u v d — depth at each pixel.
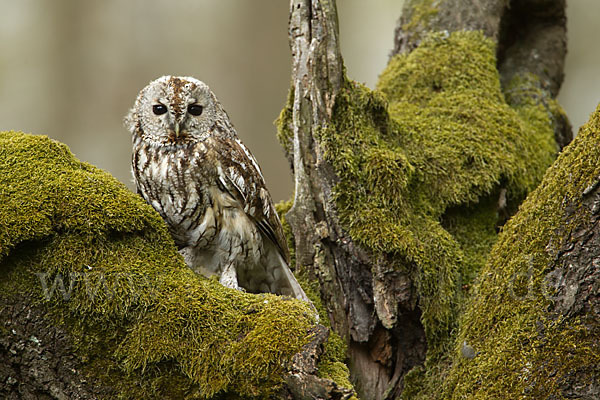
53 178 6.05
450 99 10.12
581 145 6.14
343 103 8.25
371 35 25.81
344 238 7.96
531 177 9.46
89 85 22.95
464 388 6.49
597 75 21.58
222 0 23.66
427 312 7.73
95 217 5.92
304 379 5.57
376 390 8.05
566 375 5.70
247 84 22.97
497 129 9.58
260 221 8.03
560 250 5.99
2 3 23.25
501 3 11.88
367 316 8.03
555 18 12.91
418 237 8.10
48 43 23.20
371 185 8.06
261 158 22.36
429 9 11.89
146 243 6.23
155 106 7.76
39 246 5.80
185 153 7.66
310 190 8.15
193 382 5.80
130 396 5.84
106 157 22.34
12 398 5.94
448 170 8.89
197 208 7.78
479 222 9.05
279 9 23.28
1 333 5.76
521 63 12.35
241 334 5.86
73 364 5.82
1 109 22.59
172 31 23.52
